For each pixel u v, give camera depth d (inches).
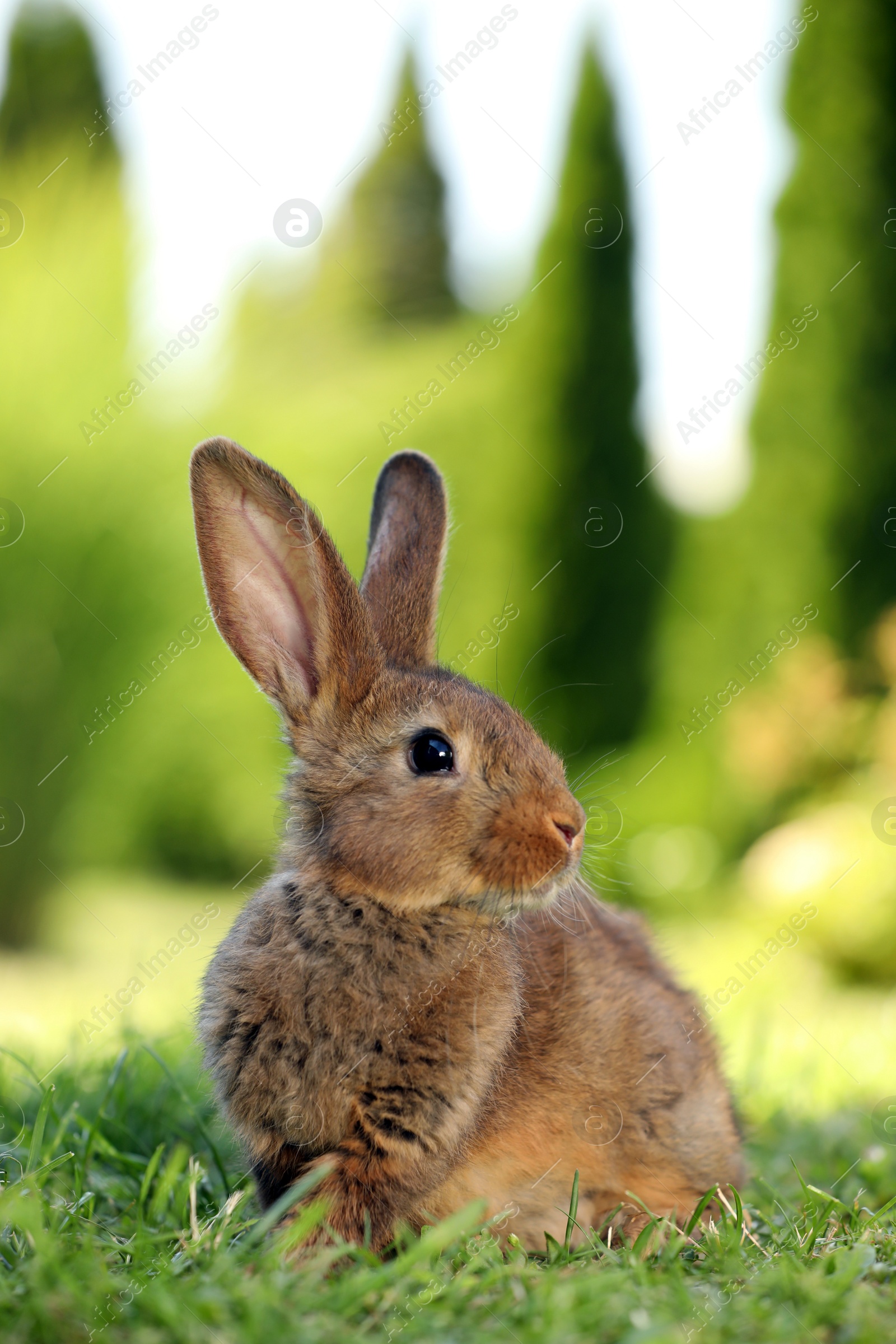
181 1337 101.0
